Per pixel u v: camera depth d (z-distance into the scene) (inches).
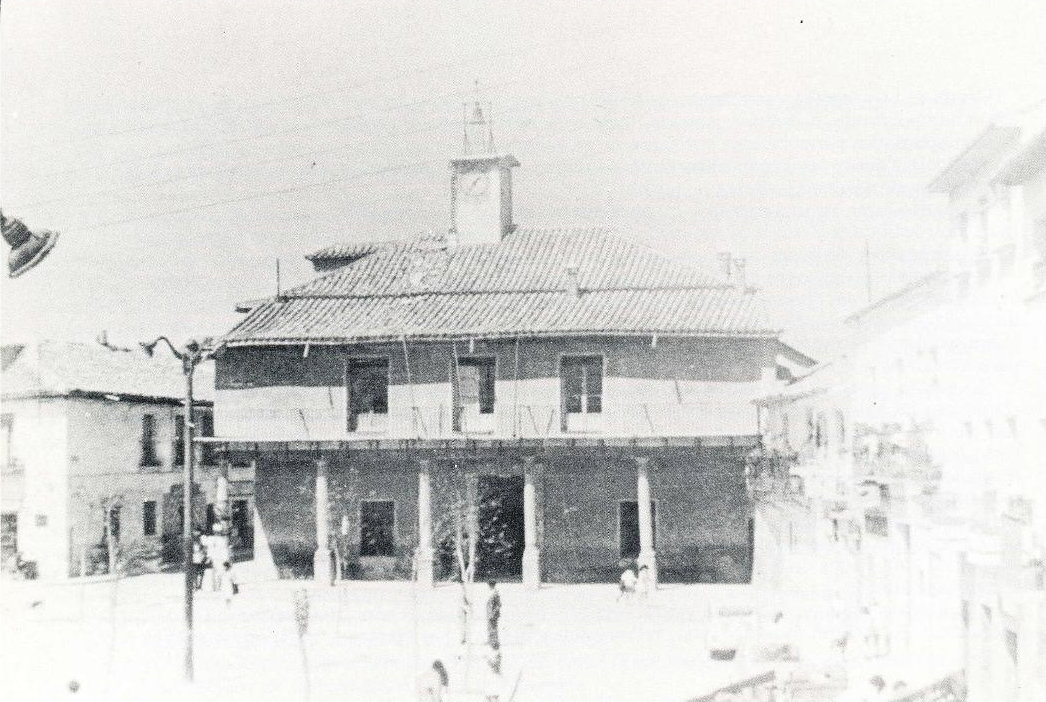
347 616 1061.1
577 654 867.4
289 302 1366.9
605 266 1338.6
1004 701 647.1
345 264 1424.7
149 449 1574.8
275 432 1310.3
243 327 1317.7
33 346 1492.4
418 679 712.4
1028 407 617.0
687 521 1259.2
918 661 789.2
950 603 718.5
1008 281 655.8
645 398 1256.2
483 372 1298.0
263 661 877.8
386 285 1366.9
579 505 1270.9
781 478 1136.8
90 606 1182.9
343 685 790.5
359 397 1318.9
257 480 1325.0
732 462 1258.0
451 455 1242.6
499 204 1400.1
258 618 1067.3
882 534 871.7
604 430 1258.0
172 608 1144.8
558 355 1269.7
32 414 1461.6
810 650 841.5
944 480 754.8
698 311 1253.7
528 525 1218.6
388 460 1277.1
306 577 1306.6
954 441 748.6
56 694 832.3
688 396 1251.2
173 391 1609.3
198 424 1659.7
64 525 1434.5
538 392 1268.5
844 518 948.0
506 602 1127.0
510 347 1277.1
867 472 877.2
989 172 685.3
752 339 1240.2
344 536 1301.7
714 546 1251.8
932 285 783.7
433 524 1268.5
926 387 799.1
